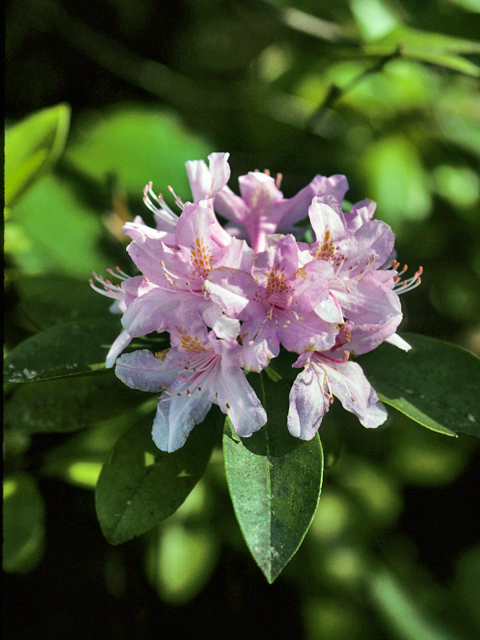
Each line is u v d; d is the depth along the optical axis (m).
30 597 0.55
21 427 0.42
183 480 0.37
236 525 0.53
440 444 0.64
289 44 0.69
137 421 0.38
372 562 0.59
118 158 0.55
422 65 0.59
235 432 0.34
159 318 0.34
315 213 0.35
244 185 0.38
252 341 0.33
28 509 0.44
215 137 0.68
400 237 0.58
